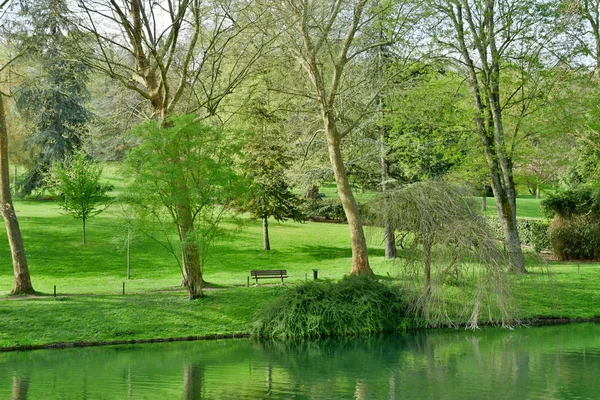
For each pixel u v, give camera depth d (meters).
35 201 52.81
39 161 47.28
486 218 22.20
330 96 27.42
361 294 23.11
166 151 23.17
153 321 22.70
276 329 22.05
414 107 29.95
